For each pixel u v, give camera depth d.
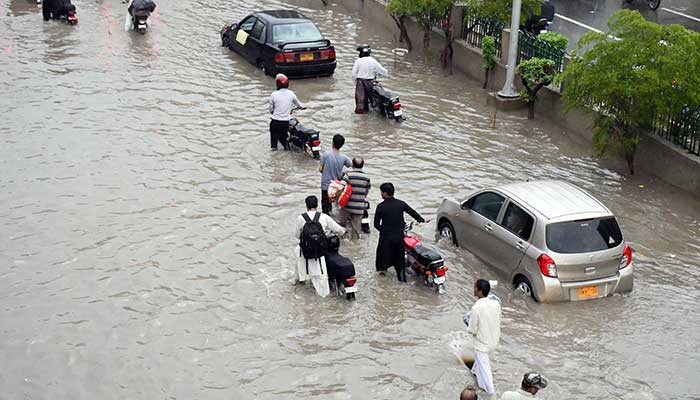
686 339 10.42
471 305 11.17
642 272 12.05
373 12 26.09
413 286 11.62
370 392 9.30
